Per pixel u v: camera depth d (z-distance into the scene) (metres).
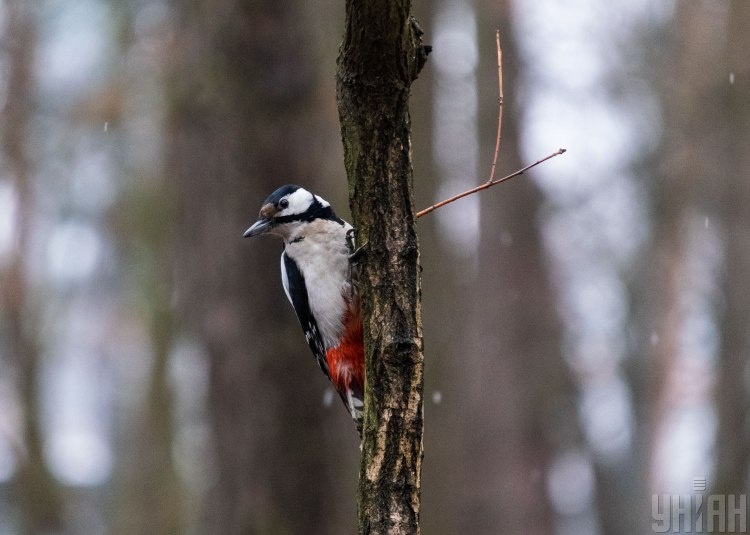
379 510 4.98
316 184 11.55
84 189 18.67
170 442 18.22
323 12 13.42
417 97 14.20
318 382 11.41
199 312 11.74
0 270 18.28
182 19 12.25
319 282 7.70
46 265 19.55
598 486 21.88
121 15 16.97
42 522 17.48
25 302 18.42
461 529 19.97
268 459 11.28
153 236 17.62
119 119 17.09
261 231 7.91
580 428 21.05
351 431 11.62
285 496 11.25
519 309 20.16
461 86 18.94
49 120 17.94
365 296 5.12
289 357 11.33
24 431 17.81
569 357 20.91
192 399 18.58
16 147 17.92
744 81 17.30
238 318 11.38
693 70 17.89
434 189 14.23
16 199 18.27
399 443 5.02
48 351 20.73
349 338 7.63
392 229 5.10
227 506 11.41
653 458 21.52
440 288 14.16
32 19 17.64
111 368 22.56
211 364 11.57
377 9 4.78
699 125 17.80
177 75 11.83
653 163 18.56
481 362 20.27
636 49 18.33
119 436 23.03
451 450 14.74
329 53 13.30
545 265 20.23
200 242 11.63
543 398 20.16
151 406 18.05
